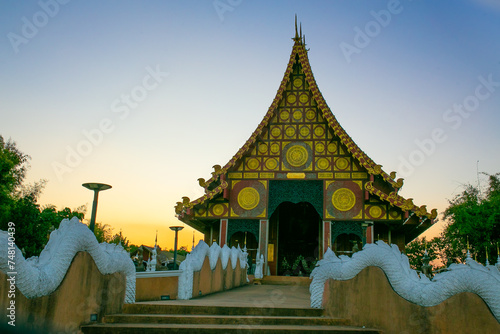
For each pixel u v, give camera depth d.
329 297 8.77
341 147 24.41
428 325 6.58
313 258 30.17
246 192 24.44
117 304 8.11
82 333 6.76
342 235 25.39
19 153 31.06
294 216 31.17
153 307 8.40
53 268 6.07
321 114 24.97
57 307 6.14
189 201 23.62
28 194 30.22
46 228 28.47
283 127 25.12
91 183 9.40
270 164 24.67
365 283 7.75
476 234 27.91
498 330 5.91
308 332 7.10
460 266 6.46
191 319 7.73
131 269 8.66
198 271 12.12
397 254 7.49
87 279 6.99
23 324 5.38
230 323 7.80
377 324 7.34
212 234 25.98
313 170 24.25
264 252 23.42
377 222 23.41
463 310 6.28
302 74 25.91
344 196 23.64
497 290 6.00
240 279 19.28
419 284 6.94
